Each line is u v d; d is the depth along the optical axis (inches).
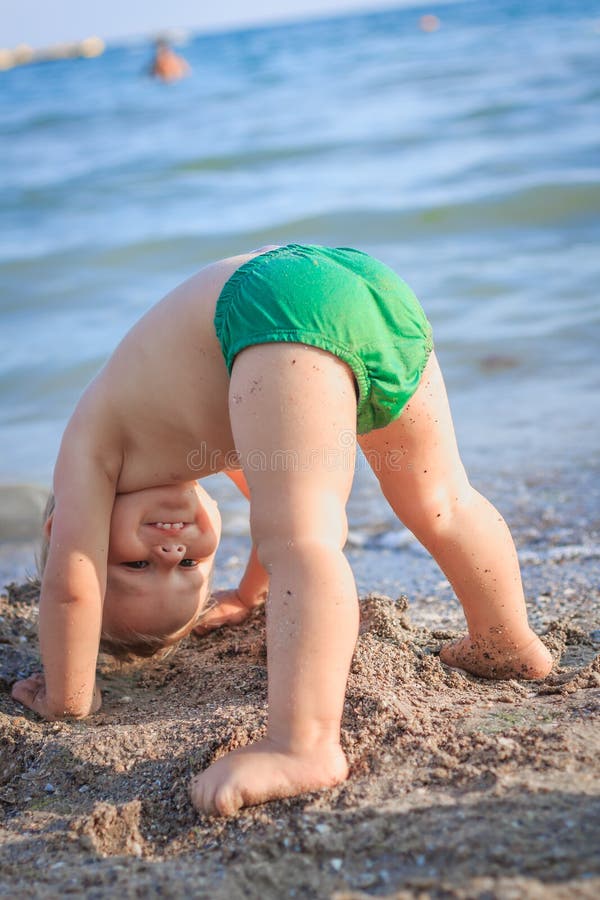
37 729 104.0
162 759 93.7
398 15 4707.2
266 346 87.5
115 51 5664.4
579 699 97.5
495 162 564.7
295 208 501.0
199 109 1103.6
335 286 89.6
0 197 637.9
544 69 1031.0
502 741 86.3
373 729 91.3
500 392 259.4
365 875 69.6
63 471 102.0
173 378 96.7
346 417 88.0
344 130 770.8
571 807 73.2
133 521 104.2
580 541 170.4
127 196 603.2
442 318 323.3
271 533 85.6
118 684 118.1
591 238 404.5
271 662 85.2
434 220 453.7
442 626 135.7
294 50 2379.4
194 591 110.0
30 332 347.3
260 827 80.0
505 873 66.0
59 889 74.7
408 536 185.8
